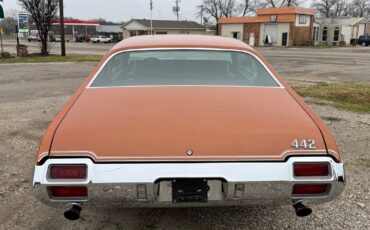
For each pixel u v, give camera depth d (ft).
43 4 79.10
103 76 10.28
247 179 7.20
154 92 9.27
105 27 282.97
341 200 10.98
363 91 29.19
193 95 9.11
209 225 9.66
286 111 8.48
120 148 7.27
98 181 7.13
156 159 7.22
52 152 7.25
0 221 9.86
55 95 29.04
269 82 10.25
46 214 10.21
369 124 19.74
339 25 172.76
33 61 63.21
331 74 46.91
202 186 7.41
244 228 9.52
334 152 7.45
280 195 7.34
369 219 9.94
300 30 157.89
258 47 147.64
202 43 11.57
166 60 10.93
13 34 319.68
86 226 9.62
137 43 11.64
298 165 7.27
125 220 9.92
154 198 7.32
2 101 26.35
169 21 229.04
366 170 13.34
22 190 11.74
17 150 15.58
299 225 9.65
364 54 96.22
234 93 9.35
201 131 7.55
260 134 7.54
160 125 7.69
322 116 21.45
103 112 8.23
